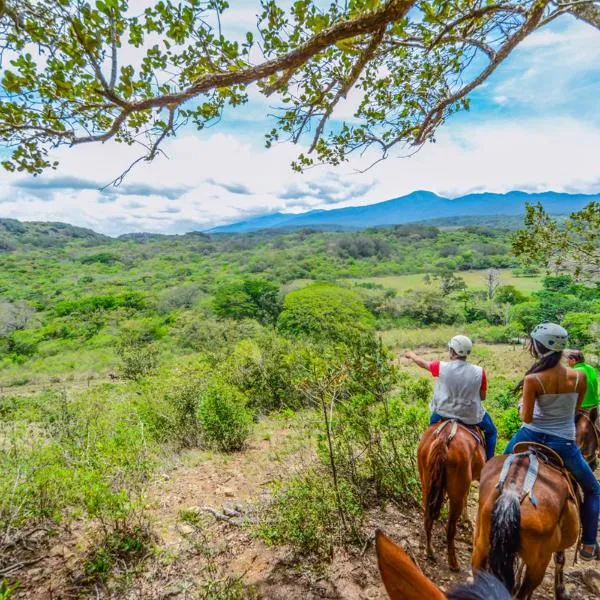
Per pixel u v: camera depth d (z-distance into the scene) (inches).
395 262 4813.0
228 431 319.3
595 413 188.5
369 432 203.2
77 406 339.6
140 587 149.5
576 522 122.6
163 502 217.6
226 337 1165.1
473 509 204.8
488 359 974.4
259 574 156.3
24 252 6756.9
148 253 6707.7
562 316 1588.3
